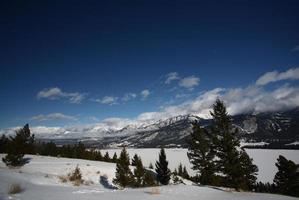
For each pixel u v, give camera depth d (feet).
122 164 150.61
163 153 214.07
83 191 46.24
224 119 101.86
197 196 50.44
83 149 353.92
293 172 177.58
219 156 101.14
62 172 164.14
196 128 161.68
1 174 64.44
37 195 35.22
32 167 163.73
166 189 62.54
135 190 57.26
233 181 97.76
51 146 364.38
